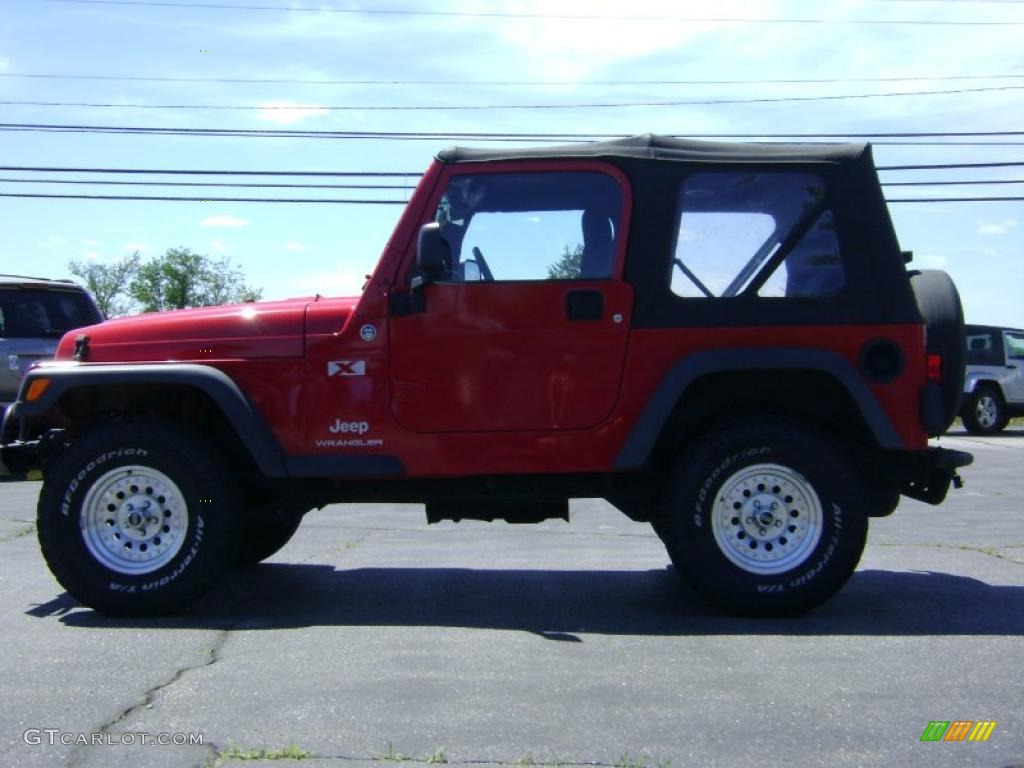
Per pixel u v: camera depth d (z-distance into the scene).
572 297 5.72
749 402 5.95
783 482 5.66
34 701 4.37
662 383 5.65
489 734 3.98
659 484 6.00
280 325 5.86
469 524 9.47
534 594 6.39
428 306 5.77
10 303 13.69
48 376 5.81
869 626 5.55
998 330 21.84
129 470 5.78
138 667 4.84
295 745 3.88
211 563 5.75
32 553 7.88
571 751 3.82
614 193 5.79
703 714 4.19
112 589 5.73
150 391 6.15
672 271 5.73
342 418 5.80
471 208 5.83
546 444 5.73
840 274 5.73
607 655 5.01
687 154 5.82
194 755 3.79
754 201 5.80
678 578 6.86
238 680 4.63
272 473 5.76
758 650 5.09
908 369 5.65
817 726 4.07
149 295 51.78
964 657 4.97
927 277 6.14
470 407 5.76
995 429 21.84
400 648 5.14
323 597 6.33
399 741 3.92
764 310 5.70
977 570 7.10
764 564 5.66
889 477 5.87
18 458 6.01
